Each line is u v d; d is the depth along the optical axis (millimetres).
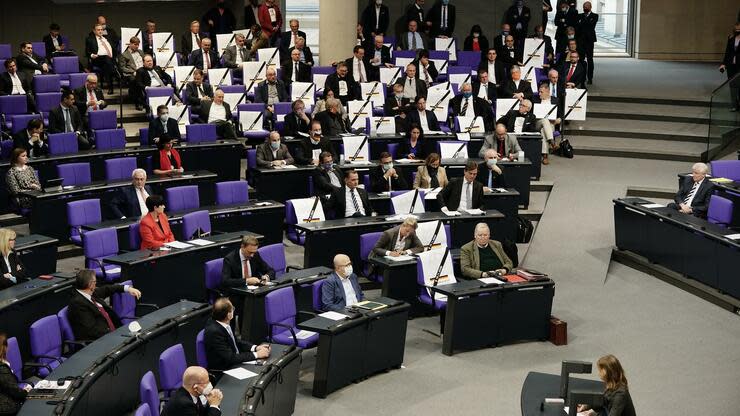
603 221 20016
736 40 26844
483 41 28953
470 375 14203
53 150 19422
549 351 15094
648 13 33406
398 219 17469
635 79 29531
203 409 10625
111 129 20656
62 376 11102
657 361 14664
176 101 22531
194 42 26828
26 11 28047
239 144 20766
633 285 17609
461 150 20719
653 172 23078
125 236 16406
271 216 17938
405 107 22922
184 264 15383
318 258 17047
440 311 15484
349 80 24297
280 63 26469
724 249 16422
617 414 10578
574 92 23672
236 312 14633
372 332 13914
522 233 19203
